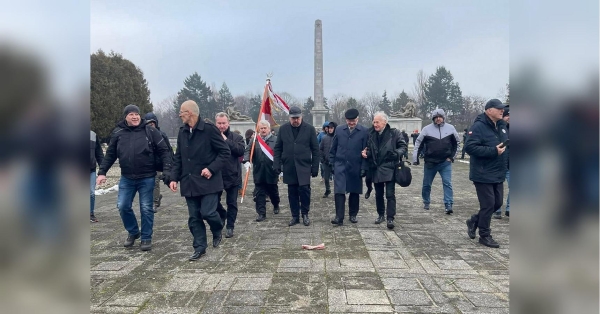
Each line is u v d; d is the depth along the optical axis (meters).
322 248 5.27
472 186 12.17
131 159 5.26
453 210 8.12
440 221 7.05
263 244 5.57
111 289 3.88
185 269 4.48
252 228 6.70
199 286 3.93
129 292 3.79
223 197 10.44
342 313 3.26
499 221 6.96
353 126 6.82
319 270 4.37
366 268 4.41
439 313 3.24
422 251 5.10
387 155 6.44
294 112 6.84
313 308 3.37
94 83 34.94
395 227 6.58
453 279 4.04
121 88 38.00
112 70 37.19
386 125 6.57
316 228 6.61
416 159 8.11
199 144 4.99
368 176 6.88
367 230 6.37
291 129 6.94
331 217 7.59
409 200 9.48
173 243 5.75
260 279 4.11
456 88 70.88
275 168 6.95
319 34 36.00
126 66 40.47
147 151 5.33
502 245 5.37
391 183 6.48
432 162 7.84
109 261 4.84
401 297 3.57
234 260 4.81
